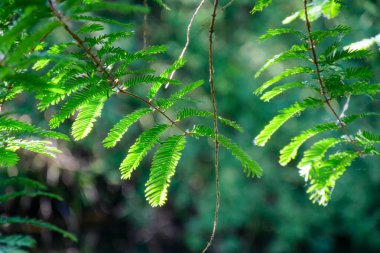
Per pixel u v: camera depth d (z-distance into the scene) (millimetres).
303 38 1405
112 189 7750
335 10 1955
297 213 7805
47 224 2031
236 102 7773
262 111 7633
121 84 1494
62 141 6441
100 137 6461
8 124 1446
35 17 1053
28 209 6883
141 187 7742
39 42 1188
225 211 7766
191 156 7461
